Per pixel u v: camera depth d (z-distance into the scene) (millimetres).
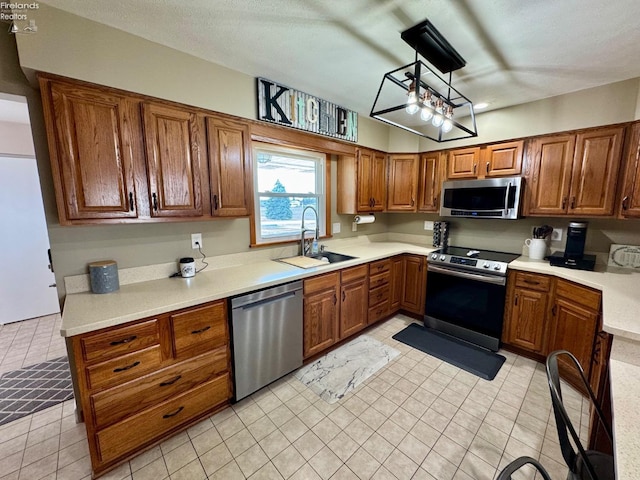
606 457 1085
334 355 2609
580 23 1492
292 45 1753
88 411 1395
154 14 1454
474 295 2781
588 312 2002
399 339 2910
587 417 1845
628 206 2145
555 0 1321
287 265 2518
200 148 1931
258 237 2672
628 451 707
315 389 2145
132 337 1489
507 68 1994
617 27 1521
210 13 1449
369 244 3764
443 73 2018
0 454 1604
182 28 1578
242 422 1826
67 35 1431
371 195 3389
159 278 2074
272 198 2773
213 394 1849
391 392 2109
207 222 2283
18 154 3270
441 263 2988
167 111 1771
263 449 1629
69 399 2064
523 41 1665
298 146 2600
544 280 2379
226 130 2049
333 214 3318
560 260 2406
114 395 1464
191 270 2092
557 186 2508
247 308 1929
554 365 1051
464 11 1416
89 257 1795
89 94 1512
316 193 3148
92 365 1383
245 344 1946
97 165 1556
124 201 1653
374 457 1579
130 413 1526
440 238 3430
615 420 837
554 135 2504
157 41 1701
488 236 3217
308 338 2391
